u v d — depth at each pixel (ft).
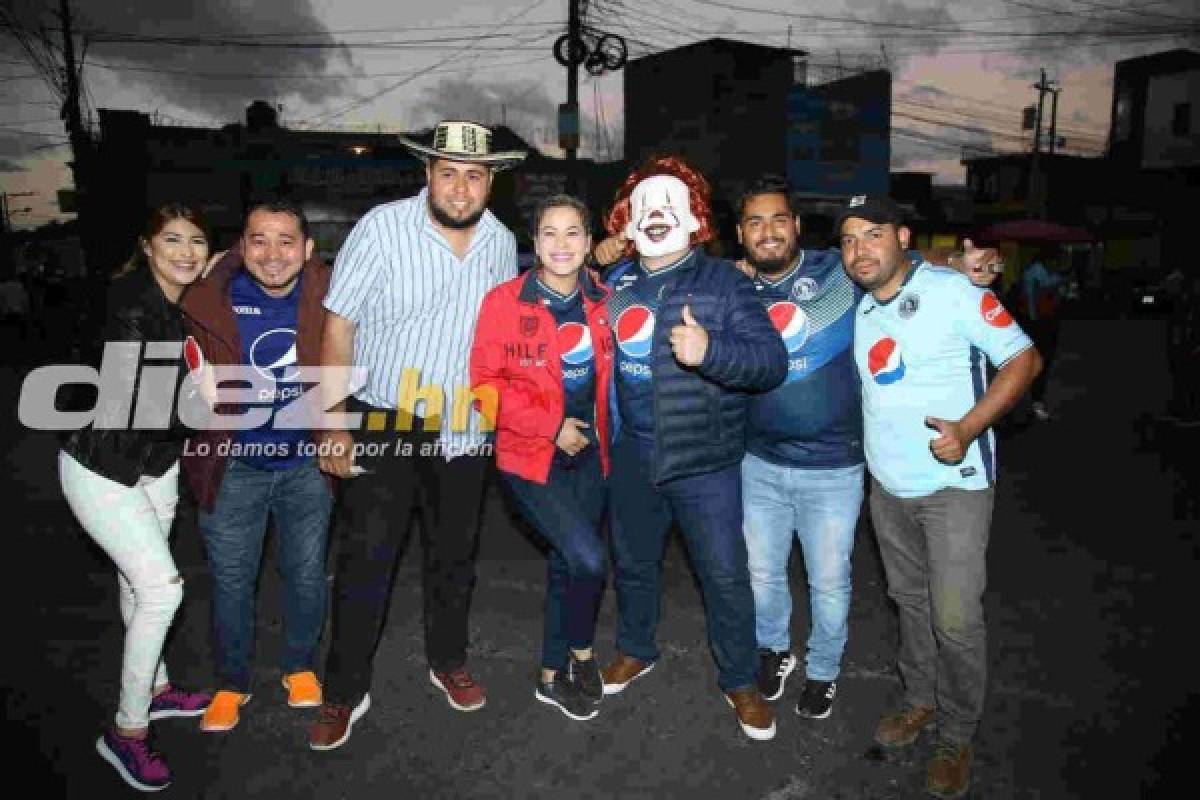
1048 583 15.35
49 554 17.25
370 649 10.55
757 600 11.29
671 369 10.10
